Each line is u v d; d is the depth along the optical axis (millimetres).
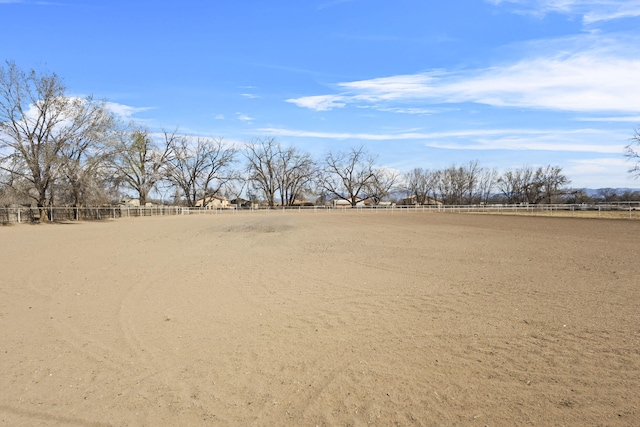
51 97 34406
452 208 69562
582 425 3613
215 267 12086
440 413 3879
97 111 38250
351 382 4559
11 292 8930
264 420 3828
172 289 9234
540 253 14320
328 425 3729
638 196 86750
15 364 5121
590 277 9914
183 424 3773
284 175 95688
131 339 6012
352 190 98938
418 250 15594
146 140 63062
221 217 50031
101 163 40062
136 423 3797
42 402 4188
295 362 5129
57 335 6191
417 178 107562
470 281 9703
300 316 7109
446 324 6484
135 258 13852
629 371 4645
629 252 14352
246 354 5410
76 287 9422
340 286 9438
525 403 4008
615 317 6633
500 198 104875
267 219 42156
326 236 21734
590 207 51094
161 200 81562
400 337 5953
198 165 80812
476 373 4699
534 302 7668
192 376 4766
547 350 5309
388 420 3789
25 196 36375
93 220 42281
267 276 10688
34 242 18859
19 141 33625
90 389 4457
